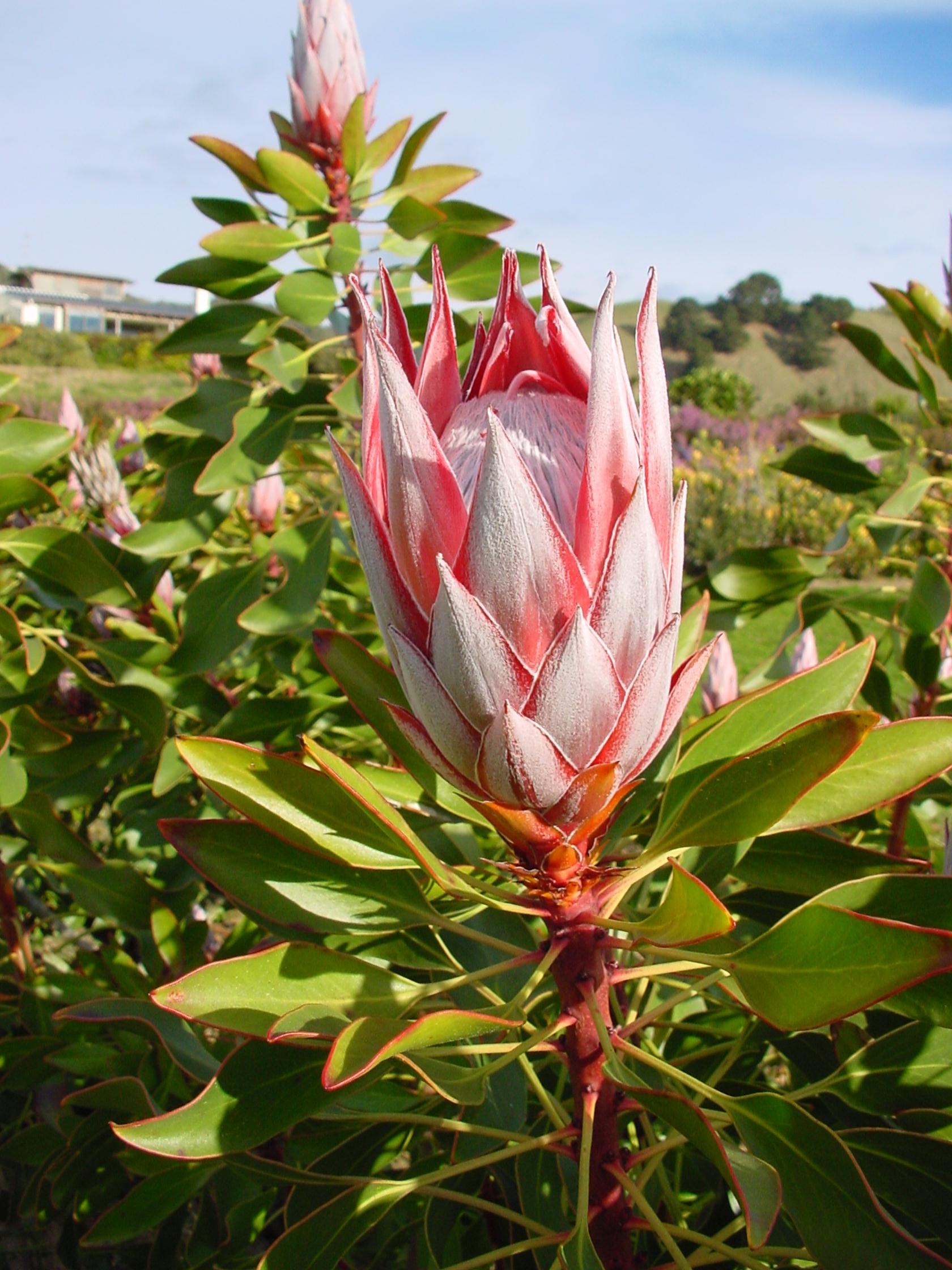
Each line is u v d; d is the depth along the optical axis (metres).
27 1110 0.70
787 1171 0.31
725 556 0.68
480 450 0.29
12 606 0.92
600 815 0.30
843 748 0.29
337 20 0.63
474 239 0.59
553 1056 0.46
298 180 0.61
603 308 0.26
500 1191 0.49
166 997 0.32
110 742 0.64
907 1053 0.36
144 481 1.06
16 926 0.70
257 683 0.81
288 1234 0.35
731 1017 0.49
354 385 0.58
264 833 0.37
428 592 0.28
